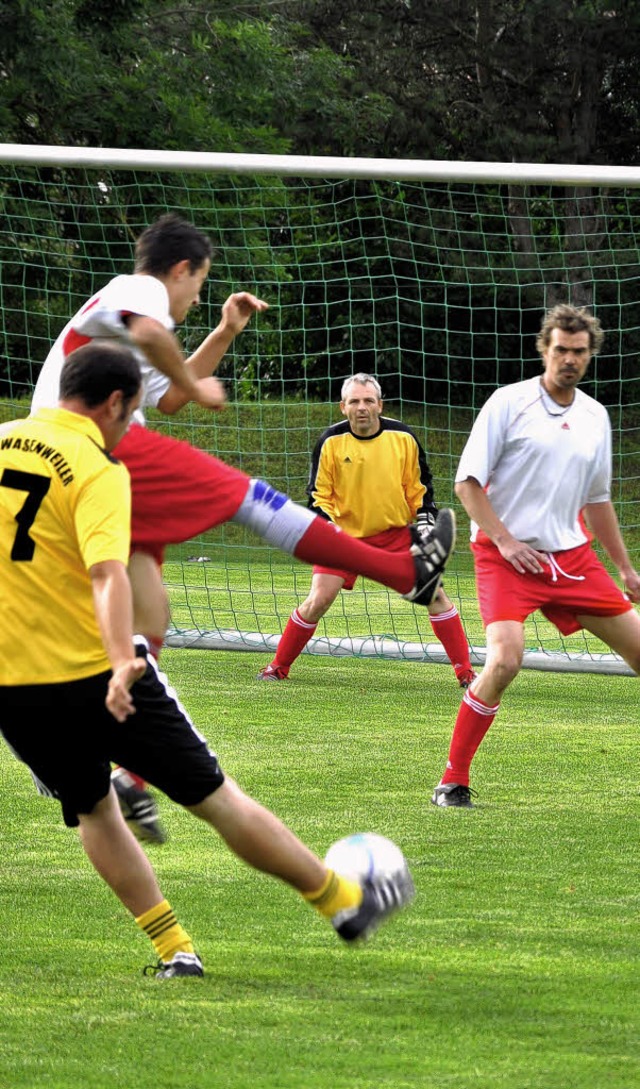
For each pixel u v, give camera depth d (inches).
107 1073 246.5
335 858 301.1
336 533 339.9
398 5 2279.8
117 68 1806.1
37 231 1429.6
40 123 1772.9
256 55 1875.0
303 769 534.3
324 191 1920.5
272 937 334.3
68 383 277.0
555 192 2009.1
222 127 1790.1
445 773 484.4
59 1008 282.0
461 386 1884.8
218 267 1542.8
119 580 255.3
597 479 470.0
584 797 494.9
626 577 474.9
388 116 2081.7
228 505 343.3
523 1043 262.5
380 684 746.2
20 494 268.2
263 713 651.5
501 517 468.8
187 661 818.2
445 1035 267.1
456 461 1720.0
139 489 341.1
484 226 2001.7
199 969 304.8
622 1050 259.0
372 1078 244.1
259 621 993.5
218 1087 240.4
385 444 702.5
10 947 324.2
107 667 272.8
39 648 271.4
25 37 1615.4
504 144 2164.1
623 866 404.2
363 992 293.3
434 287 1891.0
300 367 1680.6
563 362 457.4
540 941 331.9
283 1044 261.3
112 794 299.7
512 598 469.1
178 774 280.2
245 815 284.4
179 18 1943.9
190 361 407.2
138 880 302.7
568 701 701.9
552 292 1825.8
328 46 2288.4
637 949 325.4
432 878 389.7
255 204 1646.2
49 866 399.5
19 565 268.8
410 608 1095.6
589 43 2145.7
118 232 1492.4
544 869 400.2
